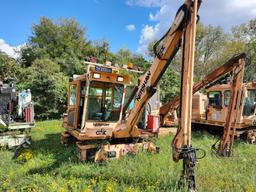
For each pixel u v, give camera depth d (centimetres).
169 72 1895
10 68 1812
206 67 3381
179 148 413
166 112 933
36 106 1570
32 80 1602
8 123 793
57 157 640
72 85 765
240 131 903
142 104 565
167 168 512
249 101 952
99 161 579
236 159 638
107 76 639
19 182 473
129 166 536
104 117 652
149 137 765
